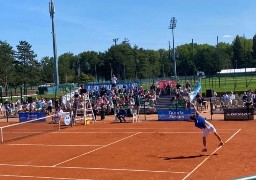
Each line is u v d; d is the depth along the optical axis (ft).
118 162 65.31
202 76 283.18
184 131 96.73
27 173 60.85
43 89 257.14
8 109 162.91
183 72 469.98
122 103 137.80
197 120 68.95
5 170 63.72
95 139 91.91
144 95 152.56
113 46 386.73
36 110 154.81
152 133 96.22
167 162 63.00
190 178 52.37
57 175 58.44
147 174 56.08
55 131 110.63
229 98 137.49
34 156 74.79
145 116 128.16
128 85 168.86
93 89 173.17
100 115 141.28
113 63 375.66
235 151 68.64
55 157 72.64
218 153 67.67
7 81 298.35
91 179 54.95
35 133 108.99
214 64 419.74
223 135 86.94
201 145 76.18
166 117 122.52
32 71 334.24
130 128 107.65
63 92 241.35
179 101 138.41
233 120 114.11
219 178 51.52
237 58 473.26
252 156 63.98
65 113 125.59
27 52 338.75
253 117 113.50
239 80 312.29
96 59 442.09
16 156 75.77
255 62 469.16
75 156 72.54
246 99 135.85
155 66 482.28
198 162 61.72
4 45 322.14
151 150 74.38
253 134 86.74
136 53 411.13
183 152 70.44
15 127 126.11
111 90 160.76
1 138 102.12
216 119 117.70
